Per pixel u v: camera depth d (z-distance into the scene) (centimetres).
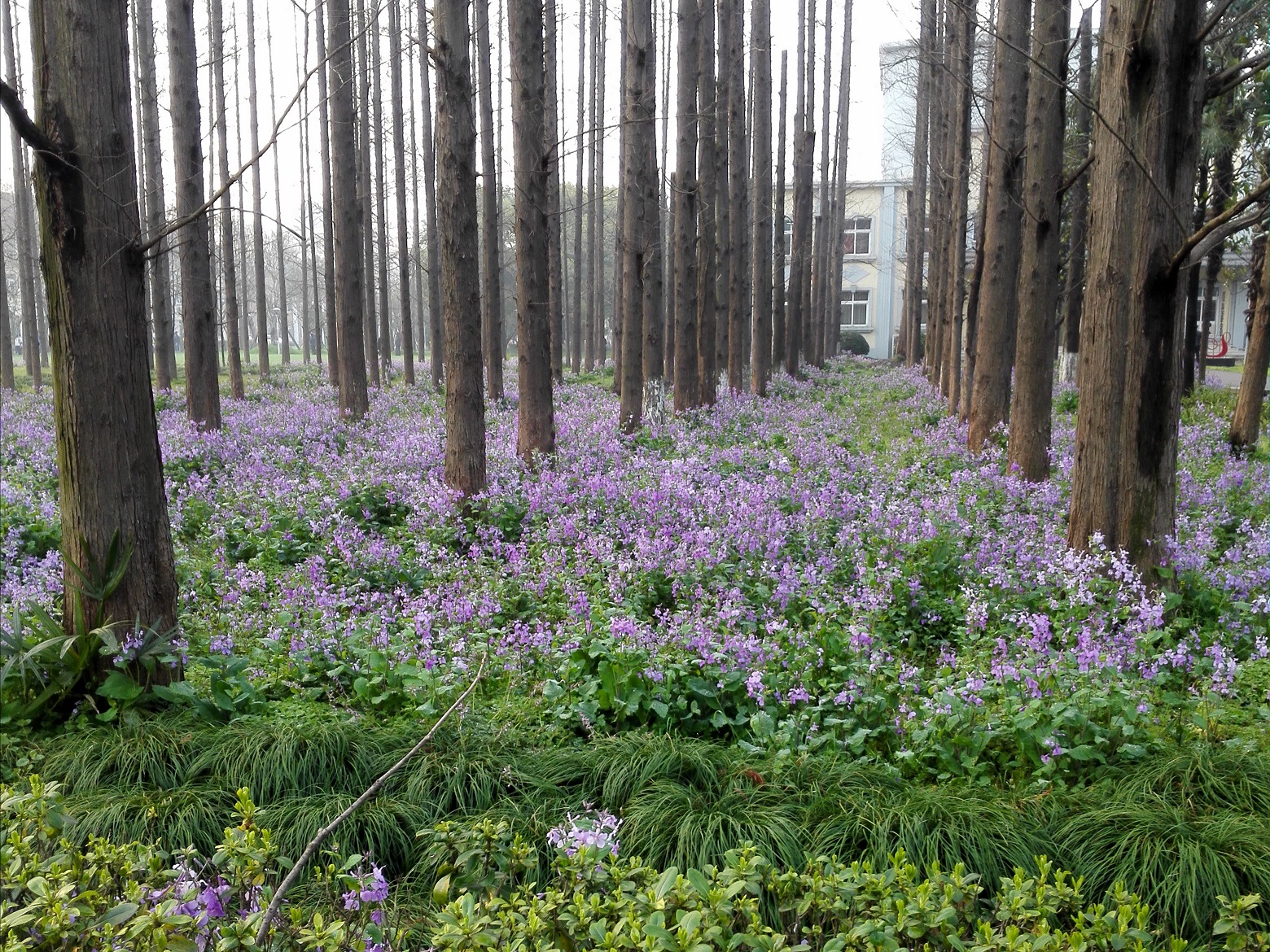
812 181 3306
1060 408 1953
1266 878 404
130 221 560
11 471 1307
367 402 1991
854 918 324
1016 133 1345
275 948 320
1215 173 2000
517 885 379
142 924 280
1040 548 820
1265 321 1529
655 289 1808
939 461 1377
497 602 758
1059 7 1186
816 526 937
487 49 2114
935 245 2697
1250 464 1394
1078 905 319
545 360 1368
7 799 359
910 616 775
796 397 2672
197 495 1191
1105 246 758
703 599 732
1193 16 713
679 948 279
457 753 515
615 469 1287
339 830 461
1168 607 738
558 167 2700
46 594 733
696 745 518
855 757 530
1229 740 527
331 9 1803
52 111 537
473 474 1102
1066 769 497
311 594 764
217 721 566
